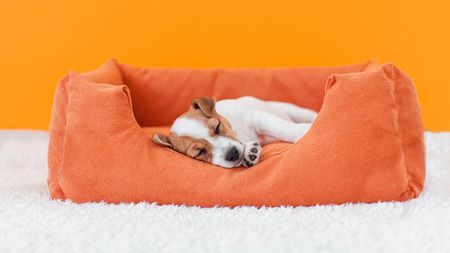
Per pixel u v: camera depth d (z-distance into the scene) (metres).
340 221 0.77
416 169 0.86
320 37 1.46
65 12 1.46
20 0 1.45
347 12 1.44
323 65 1.47
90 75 1.04
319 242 0.71
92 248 0.71
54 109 0.94
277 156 0.85
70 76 0.92
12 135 1.39
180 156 0.88
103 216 0.81
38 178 1.04
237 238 0.72
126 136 0.87
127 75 1.26
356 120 0.82
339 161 0.81
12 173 1.07
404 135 0.86
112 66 1.22
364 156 0.81
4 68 1.49
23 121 1.52
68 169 0.87
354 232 0.73
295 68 1.28
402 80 0.87
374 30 1.44
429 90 1.46
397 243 0.70
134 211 0.82
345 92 0.83
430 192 0.87
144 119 1.28
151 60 1.49
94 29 1.47
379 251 0.69
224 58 1.49
